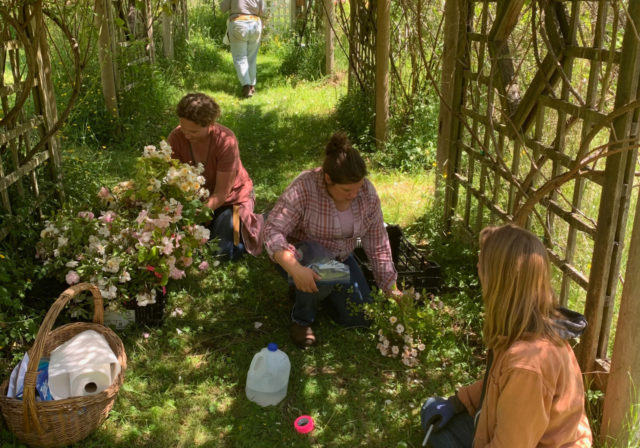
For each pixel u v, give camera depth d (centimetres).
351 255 371
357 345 348
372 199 347
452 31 474
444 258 432
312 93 1041
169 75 1052
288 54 1294
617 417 258
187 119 398
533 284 193
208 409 295
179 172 367
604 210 267
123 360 285
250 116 903
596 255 274
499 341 200
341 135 315
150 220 339
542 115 336
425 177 620
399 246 438
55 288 371
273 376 296
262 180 628
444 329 341
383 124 688
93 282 328
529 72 459
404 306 334
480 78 406
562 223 409
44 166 434
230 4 1011
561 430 199
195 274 417
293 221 340
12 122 379
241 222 440
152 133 755
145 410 290
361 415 297
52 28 770
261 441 276
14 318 317
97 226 348
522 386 188
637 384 253
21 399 254
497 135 443
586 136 284
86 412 259
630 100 249
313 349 343
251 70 1054
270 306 388
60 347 280
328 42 1114
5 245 355
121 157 663
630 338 249
